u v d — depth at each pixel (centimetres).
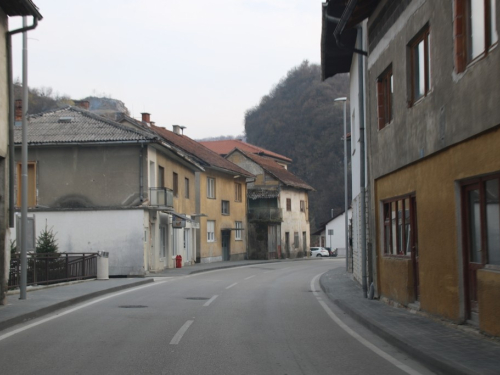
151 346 866
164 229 3384
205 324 1105
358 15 1457
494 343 784
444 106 954
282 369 714
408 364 742
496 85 763
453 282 943
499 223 805
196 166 3844
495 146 782
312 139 7681
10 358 775
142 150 2941
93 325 1084
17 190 2969
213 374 686
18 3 1243
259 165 5809
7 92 1288
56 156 2978
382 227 1441
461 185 926
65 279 2027
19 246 1619
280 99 8194
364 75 1606
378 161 1422
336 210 7625
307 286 2128
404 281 1222
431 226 1042
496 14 762
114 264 2869
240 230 5256
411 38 1140
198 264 4119
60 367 719
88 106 3934
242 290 1936
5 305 1286
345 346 875
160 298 1631
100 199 2939
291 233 6147
